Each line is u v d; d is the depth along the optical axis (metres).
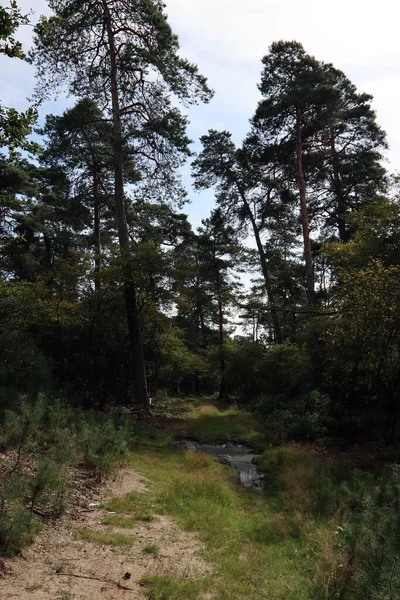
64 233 27.67
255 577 5.04
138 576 4.67
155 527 6.35
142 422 17.06
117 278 16.91
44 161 21.17
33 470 6.55
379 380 13.59
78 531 5.68
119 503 7.07
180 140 17.92
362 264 15.80
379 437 12.60
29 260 26.05
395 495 5.36
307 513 7.21
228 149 32.00
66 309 16.53
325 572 4.64
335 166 28.20
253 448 14.97
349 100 28.88
